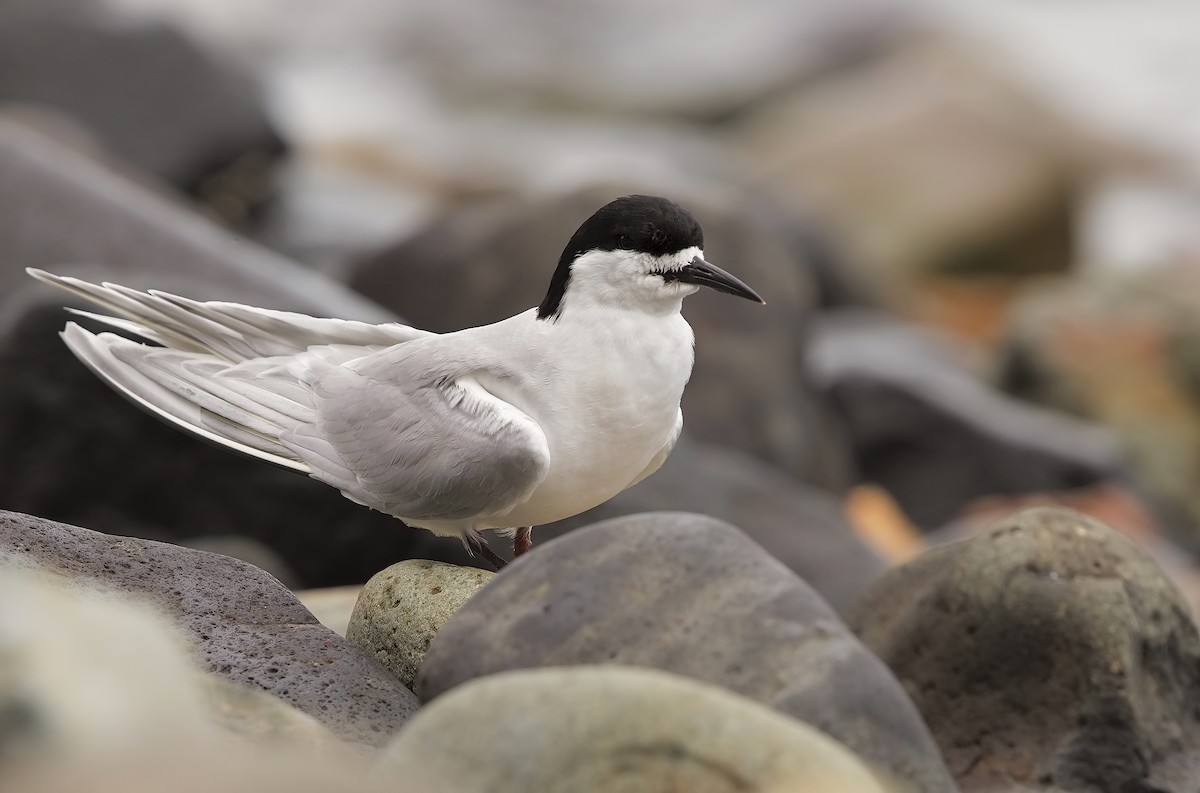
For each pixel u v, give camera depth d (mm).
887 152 35688
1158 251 36969
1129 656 7535
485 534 11445
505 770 5430
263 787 4602
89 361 8156
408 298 16234
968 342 26953
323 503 11406
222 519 11422
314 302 12648
